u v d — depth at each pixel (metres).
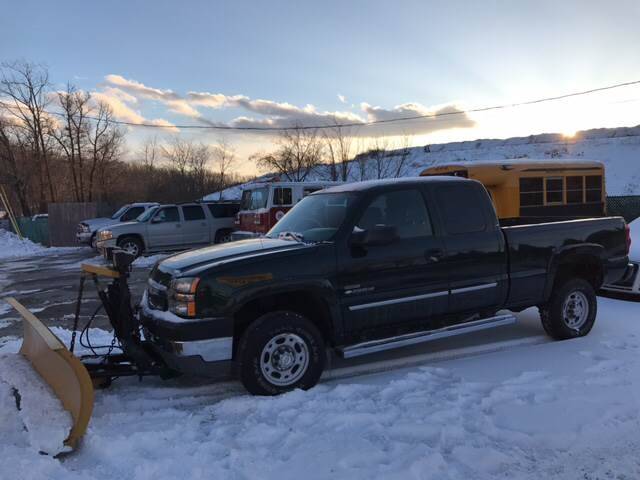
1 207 44.97
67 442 3.51
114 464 3.33
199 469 3.22
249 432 3.74
